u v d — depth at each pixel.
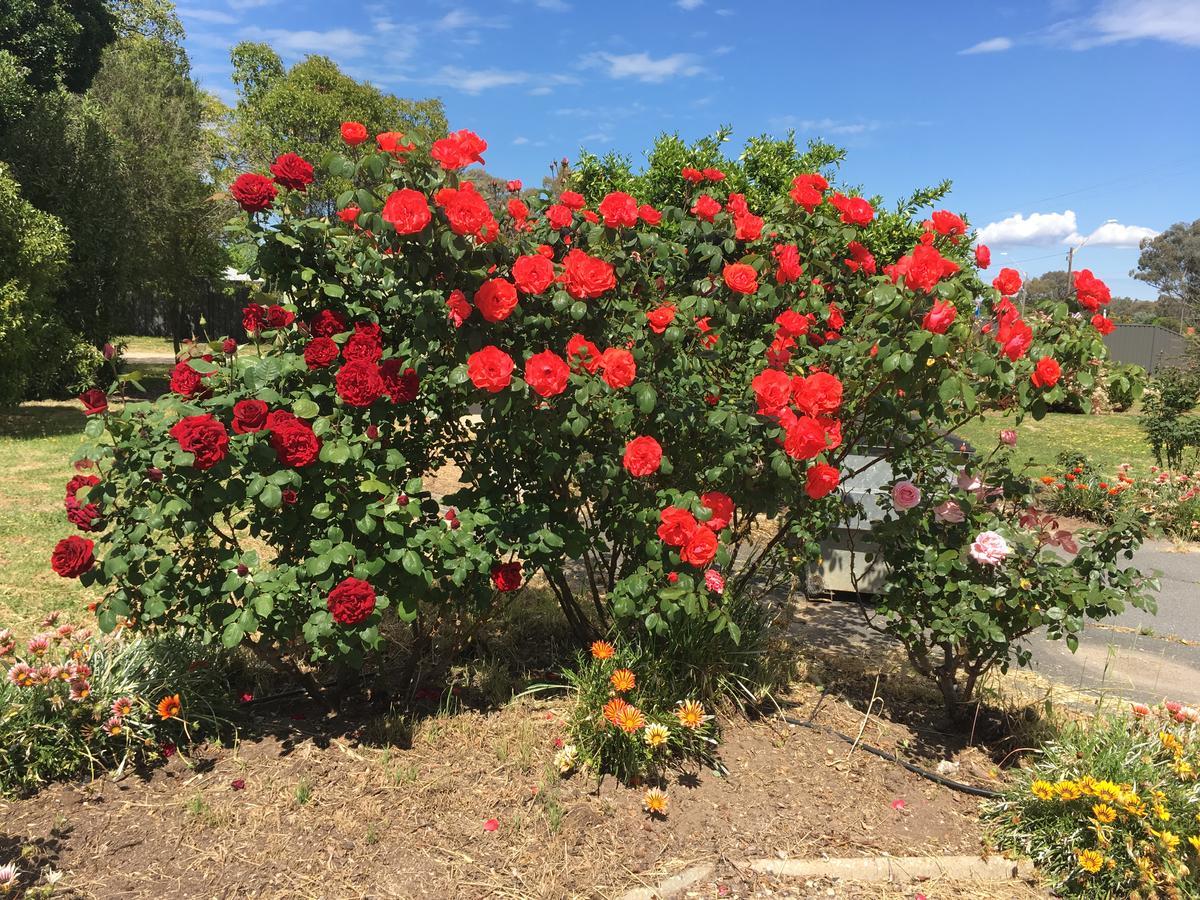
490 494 3.51
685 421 3.38
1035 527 3.57
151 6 29.00
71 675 2.99
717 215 3.63
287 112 28.08
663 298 3.65
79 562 2.91
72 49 14.94
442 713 3.53
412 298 3.15
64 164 14.14
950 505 3.42
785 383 2.92
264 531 3.49
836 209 4.16
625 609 3.07
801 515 3.77
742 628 3.85
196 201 17.78
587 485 3.51
